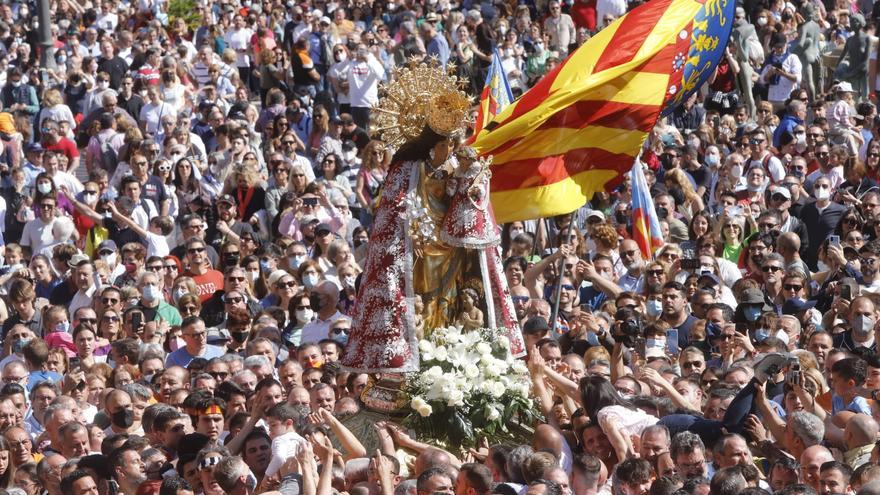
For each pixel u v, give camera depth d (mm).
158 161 40281
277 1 64125
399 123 22641
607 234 33312
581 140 26547
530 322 25734
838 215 37594
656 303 29250
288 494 19688
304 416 22484
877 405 21844
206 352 28875
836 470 18641
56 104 46625
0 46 59469
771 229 35406
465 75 52812
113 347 27797
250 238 37844
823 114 47719
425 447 21828
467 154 22438
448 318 23344
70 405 23688
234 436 23031
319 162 44781
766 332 27172
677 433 20047
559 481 18516
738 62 52281
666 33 27391
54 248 35812
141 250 34344
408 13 57906
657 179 42656
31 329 32406
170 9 64250
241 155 42594
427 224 22688
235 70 54469
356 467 20828
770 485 20172
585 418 21562
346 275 33156
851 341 26875
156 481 20266
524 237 33781
